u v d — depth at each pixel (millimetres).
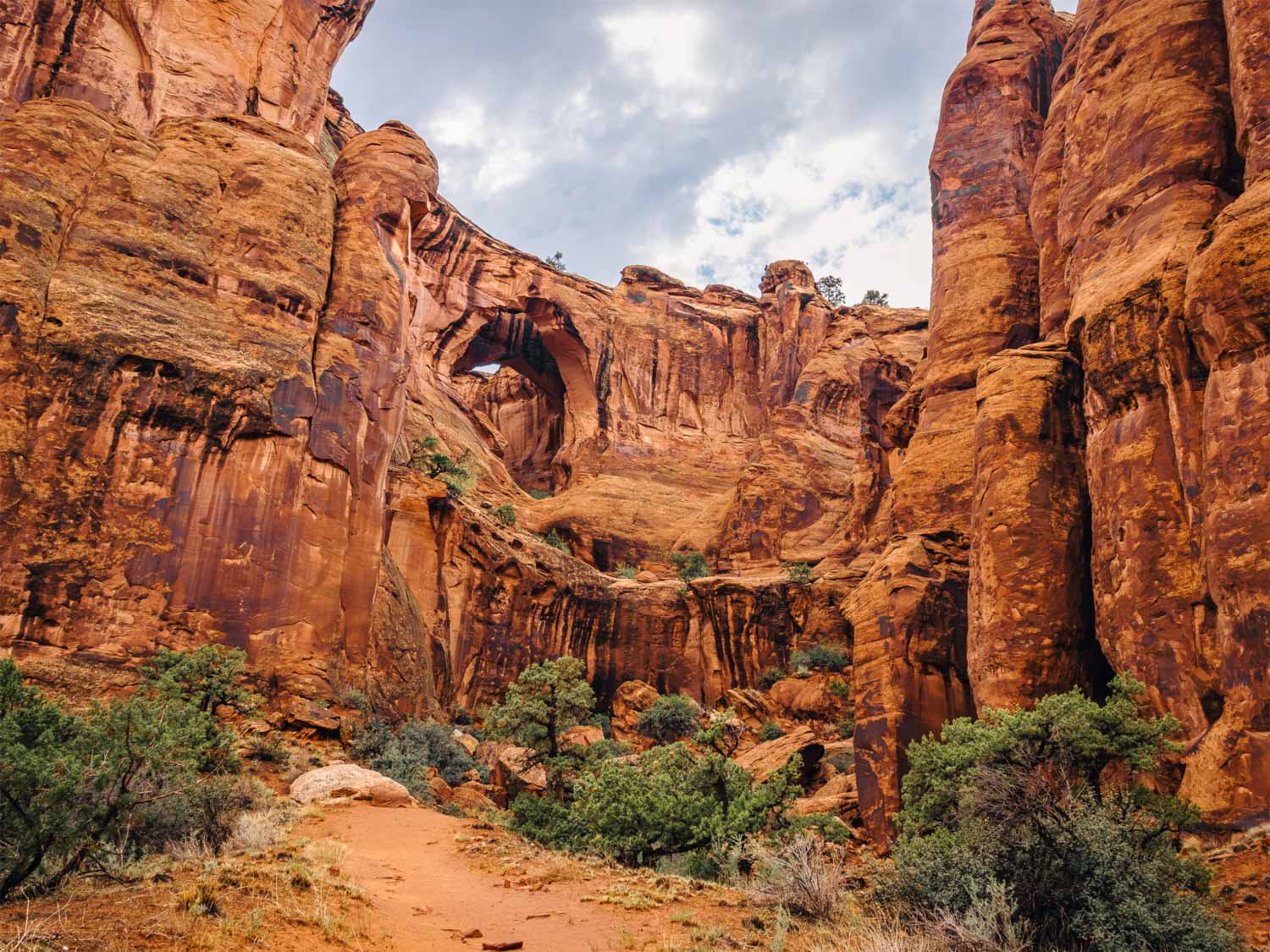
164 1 44250
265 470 26750
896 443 39000
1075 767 13297
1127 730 13242
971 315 35250
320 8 52938
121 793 8820
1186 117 23672
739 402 77812
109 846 8719
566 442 73938
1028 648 21891
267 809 14070
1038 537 22922
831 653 44781
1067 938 8281
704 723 40469
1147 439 20203
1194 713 17719
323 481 28328
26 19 38188
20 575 22000
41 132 26734
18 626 21594
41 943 5605
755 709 41781
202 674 21531
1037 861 8828
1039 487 23500
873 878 10383
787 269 83125
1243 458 16578
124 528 23781
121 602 23172
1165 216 22172
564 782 19531
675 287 83375
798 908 9594
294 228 31016
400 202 35812
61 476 23234
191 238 28547
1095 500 21625
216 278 28469
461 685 40125
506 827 16922
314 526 27625
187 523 24828
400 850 13055
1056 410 24625
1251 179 20812
